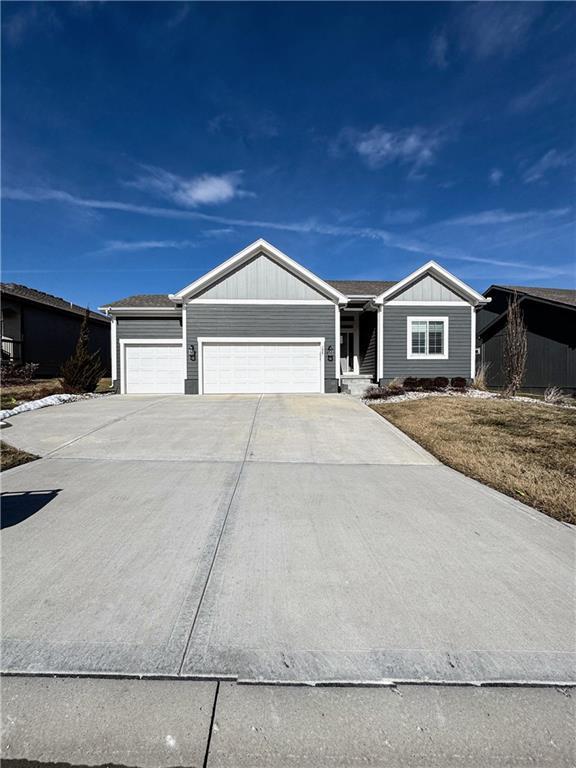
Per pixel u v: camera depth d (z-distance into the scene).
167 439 7.30
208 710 1.77
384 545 3.34
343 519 3.88
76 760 1.56
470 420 9.03
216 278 14.94
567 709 1.79
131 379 16.47
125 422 8.75
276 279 15.09
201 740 1.64
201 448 6.73
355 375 17.20
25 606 2.49
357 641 2.19
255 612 2.44
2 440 7.18
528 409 10.48
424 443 7.15
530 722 1.72
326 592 2.66
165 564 3.01
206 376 14.96
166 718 1.73
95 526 3.68
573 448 6.64
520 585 2.75
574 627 2.32
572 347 16.53
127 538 3.44
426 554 3.19
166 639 2.20
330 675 1.96
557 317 17.22
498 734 1.67
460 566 3.00
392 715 1.75
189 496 4.49
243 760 1.56
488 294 23.81
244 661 2.04
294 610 2.46
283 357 15.14
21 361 20.16
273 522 3.79
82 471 5.45
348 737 1.65
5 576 2.83
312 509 4.14
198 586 2.72
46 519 3.83
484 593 2.65
